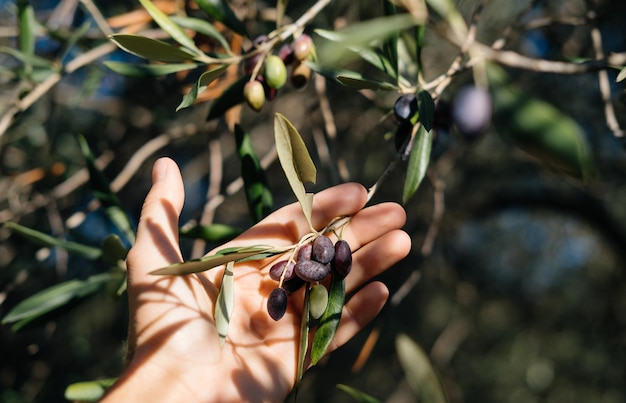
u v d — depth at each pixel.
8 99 0.89
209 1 0.50
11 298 1.23
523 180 1.54
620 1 0.78
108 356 1.49
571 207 1.54
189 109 1.08
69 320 1.43
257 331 0.48
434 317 1.76
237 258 0.38
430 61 1.07
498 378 1.99
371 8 0.86
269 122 1.20
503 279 1.94
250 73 0.49
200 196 1.55
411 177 0.43
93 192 0.59
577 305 1.97
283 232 0.51
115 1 0.89
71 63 0.63
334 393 1.82
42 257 0.72
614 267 1.85
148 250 0.45
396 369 1.80
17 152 1.08
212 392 0.45
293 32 0.48
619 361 1.88
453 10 0.36
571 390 1.94
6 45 1.04
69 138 1.11
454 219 1.45
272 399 0.47
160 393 0.43
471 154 1.40
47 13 0.97
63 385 1.36
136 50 0.44
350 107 1.07
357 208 0.49
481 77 0.35
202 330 0.45
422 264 0.74
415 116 0.43
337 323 0.41
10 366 1.22
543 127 0.24
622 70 0.38
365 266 0.50
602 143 1.30
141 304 0.45
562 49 0.98
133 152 1.15
